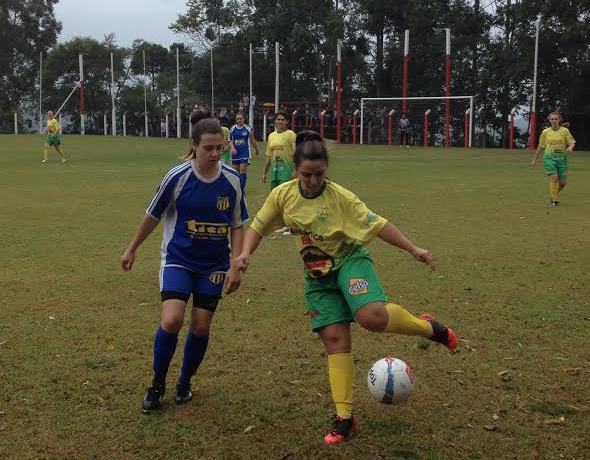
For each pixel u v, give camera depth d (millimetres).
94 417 4023
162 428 3904
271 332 5477
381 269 7535
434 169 20875
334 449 3674
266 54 49625
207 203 4035
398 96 45719
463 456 3609
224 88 50375
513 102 39750
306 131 3805
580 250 8602
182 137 45688
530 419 4023
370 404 4227
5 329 5516
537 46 32938
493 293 6602
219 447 3697
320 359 4922
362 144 37750
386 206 12656
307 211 3783
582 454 3633
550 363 4848
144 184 16484
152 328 5586
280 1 47281
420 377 4609
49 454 3605
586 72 36750
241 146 14312
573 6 34719
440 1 42594
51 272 7434
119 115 57375
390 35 46500
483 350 5094
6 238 9430
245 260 3836
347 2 46156
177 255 4121
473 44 41125
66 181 17156
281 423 3969
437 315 5910
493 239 9359
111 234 9805
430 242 9133
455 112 38094
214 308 4184
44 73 58062
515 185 16234
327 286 3857
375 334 5402
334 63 47094
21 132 58562
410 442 3750
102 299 6395
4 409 4098
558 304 6227
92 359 4883
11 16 62406
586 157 26734
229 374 4664
